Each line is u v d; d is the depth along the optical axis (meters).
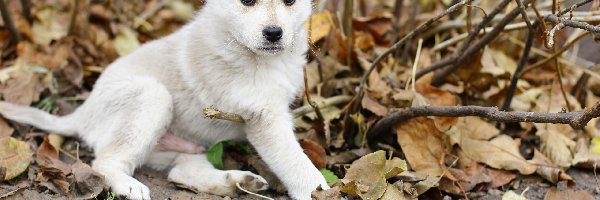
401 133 1.39
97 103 1.38
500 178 1.38
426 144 1.38
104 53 1.67
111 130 1.34
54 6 1.72
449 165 1.40
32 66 1.57
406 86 1.46
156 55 1.40
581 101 1.57
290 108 1.43
